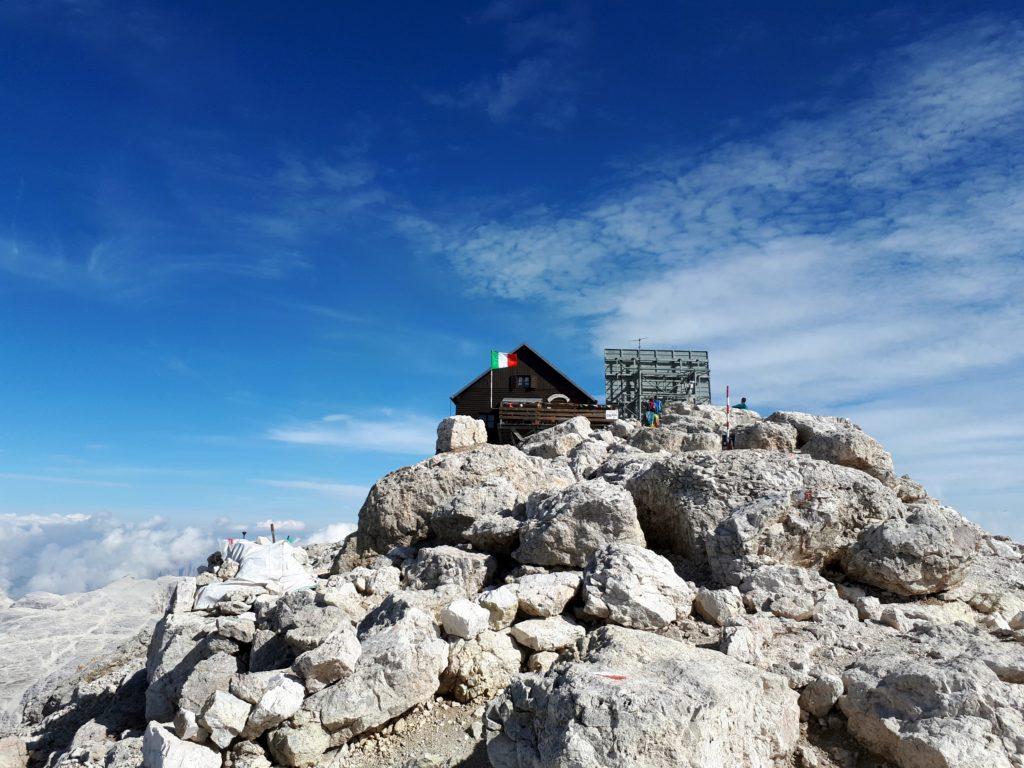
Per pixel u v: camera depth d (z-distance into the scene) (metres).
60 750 14.16
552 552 13.75
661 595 11.94
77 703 16.22
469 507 16.66
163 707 13.11
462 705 10.77
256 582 15.49
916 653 10.20
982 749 7.62
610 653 9.02
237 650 12.92
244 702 10.27
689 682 7.94
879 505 14.33
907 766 8.03
